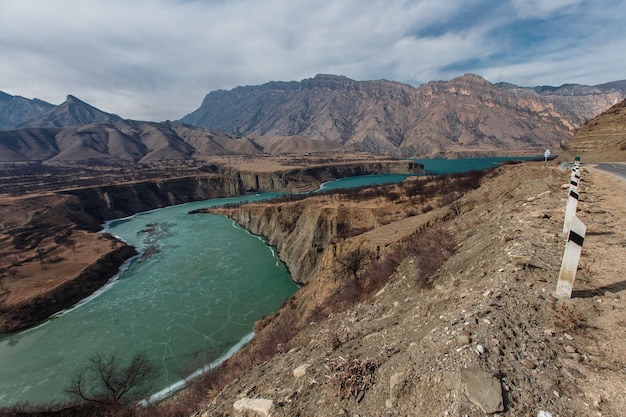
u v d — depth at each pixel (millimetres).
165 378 35406
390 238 31047
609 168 27609
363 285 21234
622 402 5281
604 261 9844
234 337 43875
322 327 15305
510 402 5531
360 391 7078
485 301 8258
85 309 56219
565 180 21031
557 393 5676
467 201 31641
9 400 34750
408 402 6258
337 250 33938
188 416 14281
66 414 23688
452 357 6516
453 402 5691
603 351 6410
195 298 57156
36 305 55594
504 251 11266
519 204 17688
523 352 6547
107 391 29969
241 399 9062
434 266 14438
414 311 10672
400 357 7480
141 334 46219
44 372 39375
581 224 7805
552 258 10180
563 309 7656
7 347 46156
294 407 7539
